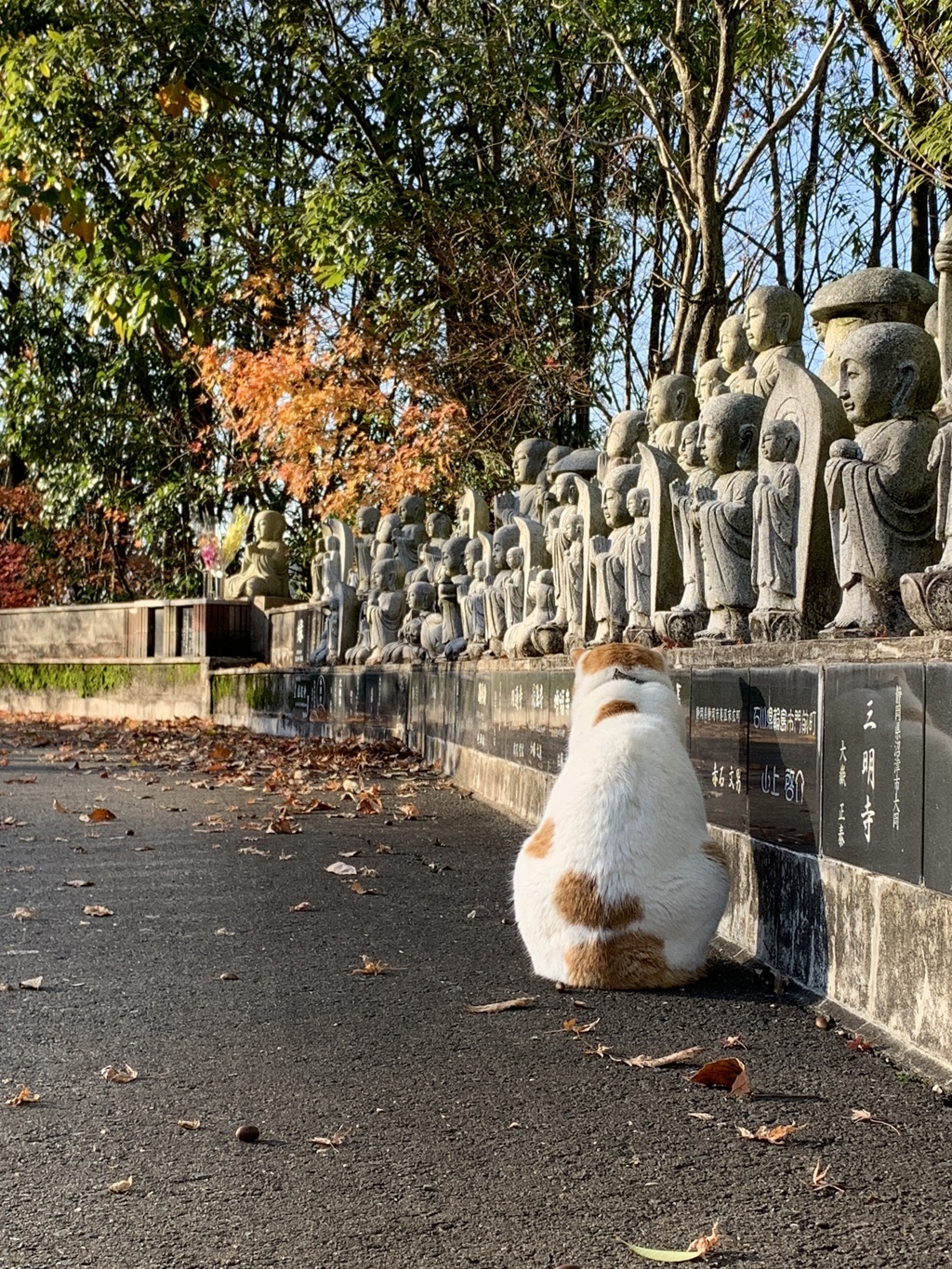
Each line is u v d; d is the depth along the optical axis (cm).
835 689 151
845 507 162
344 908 215
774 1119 118
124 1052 138
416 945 189
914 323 191
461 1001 158
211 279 661
